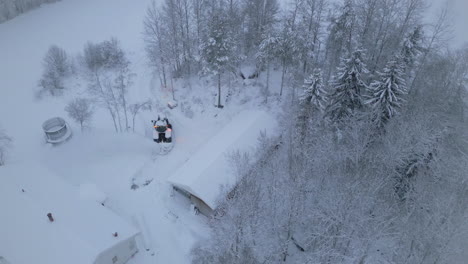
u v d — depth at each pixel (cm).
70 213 2348
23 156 3416
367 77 3456
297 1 4034
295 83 3659
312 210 2303
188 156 3431
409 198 2358
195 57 4216
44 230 2145
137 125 3781
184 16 4397
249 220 2178
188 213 2870
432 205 2081
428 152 2300
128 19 5638
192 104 4034
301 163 2605
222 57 3550
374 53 3662
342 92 2795
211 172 2839
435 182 2270
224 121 3809
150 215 2853
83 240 2100
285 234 2484
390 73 2559
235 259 2158
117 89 4178
